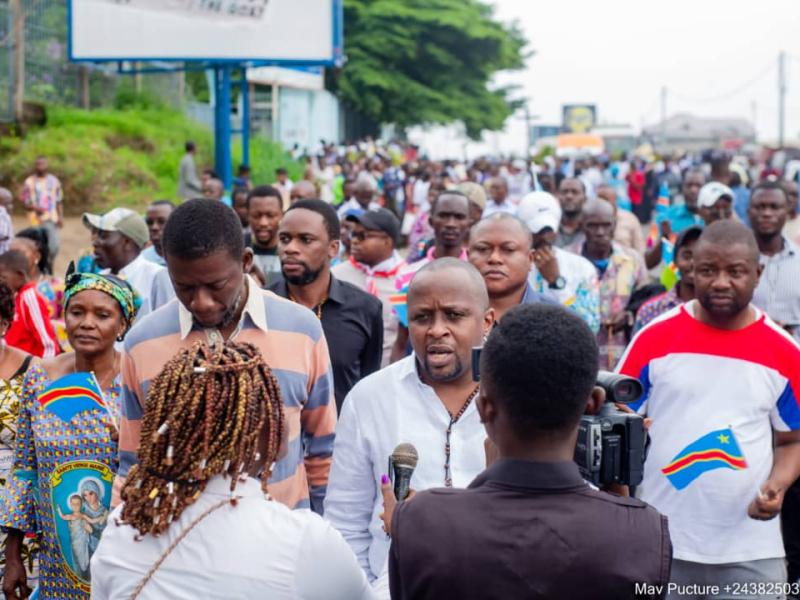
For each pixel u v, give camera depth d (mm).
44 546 4223
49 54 26375
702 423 4379
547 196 6711
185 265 3322
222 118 18641
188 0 17203
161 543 2637
